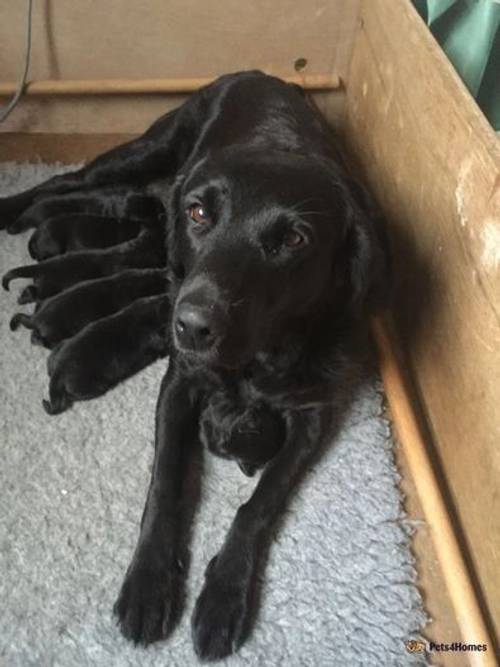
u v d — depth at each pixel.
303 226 0.49
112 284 0.68
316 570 0.54
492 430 0.51
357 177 0.83
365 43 0.81
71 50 0.85
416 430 0.62
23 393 0.63
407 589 0.53
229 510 0.57
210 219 0.51
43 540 0.53
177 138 0.80
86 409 0.63
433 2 0.67
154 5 0.82
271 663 0.48
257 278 0.49
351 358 0.62
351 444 0.62
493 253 0.50
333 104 0.95
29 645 0.48
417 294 0.65
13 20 0.82
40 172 0.87
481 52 0.65
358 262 0.55
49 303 0.65
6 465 0.58
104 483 0.58
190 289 0.47
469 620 0.50
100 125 0.95
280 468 0.56
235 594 0.50
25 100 0.90
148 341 0.65
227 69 0.89
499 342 0.50
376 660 0.49
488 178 0.51
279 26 0.86
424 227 0.63
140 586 0.49
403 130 0.68
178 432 0.57
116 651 0.48
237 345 0.48
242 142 0.65
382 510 0.58
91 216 0.74
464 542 0.56
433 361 0.62
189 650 0.48
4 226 0.79
